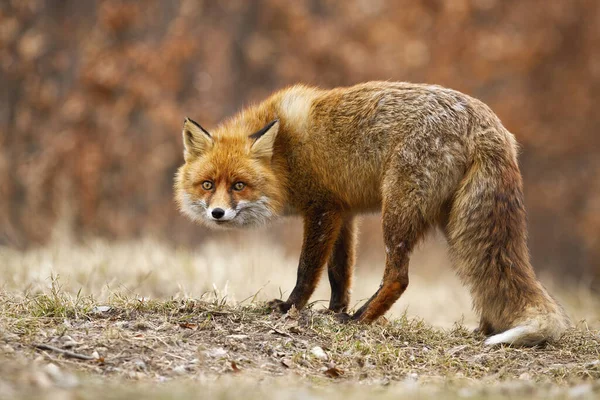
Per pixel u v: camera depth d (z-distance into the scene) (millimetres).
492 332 11008
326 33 29625
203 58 29625
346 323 10602
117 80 26922
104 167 26625
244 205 11281
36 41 27875
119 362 8633
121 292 11781
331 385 8484
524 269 10430
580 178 32500
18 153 28188
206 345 9422
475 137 10555
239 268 16875
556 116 32656
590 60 32719
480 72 29859
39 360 8242
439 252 25500
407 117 10789
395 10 30359
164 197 27734
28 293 11258
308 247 11398
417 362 9672
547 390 8328
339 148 11234
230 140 11641
